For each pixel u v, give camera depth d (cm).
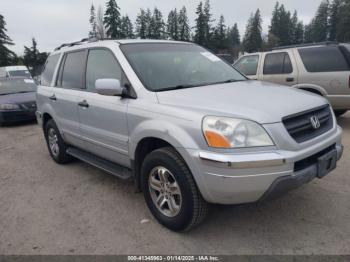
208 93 317
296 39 7769
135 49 381
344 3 6347
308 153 272
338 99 656
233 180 253
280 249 284
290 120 276
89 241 309
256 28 7069
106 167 400
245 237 303
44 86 547
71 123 459
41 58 6394
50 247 302
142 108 321
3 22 6225
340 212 338
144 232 319
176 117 287
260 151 256
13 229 337
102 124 383
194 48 443
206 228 320
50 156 600
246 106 277
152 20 6569
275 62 751
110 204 383
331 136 308
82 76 436
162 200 321
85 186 442
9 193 433
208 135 262
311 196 375
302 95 324
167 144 319
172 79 357
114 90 331
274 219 331
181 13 6719
